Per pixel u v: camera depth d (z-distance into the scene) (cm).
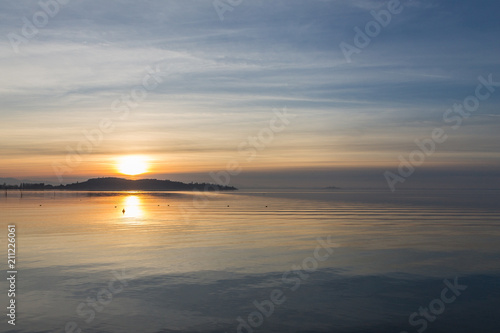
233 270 2753
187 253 3394
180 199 18962
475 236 4569
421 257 3241
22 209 10225
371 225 5834
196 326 1738
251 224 6041
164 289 2284
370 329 1706
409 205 12375
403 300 2102
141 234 4772
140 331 1686
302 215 7944
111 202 15238
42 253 3384
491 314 1891
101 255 3288
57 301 2069
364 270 2769
